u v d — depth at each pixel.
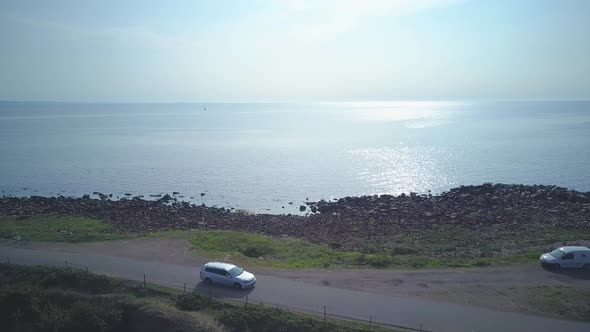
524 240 41.19
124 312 24.28
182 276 29.02
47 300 26.06
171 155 121.81
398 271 30.14
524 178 84.19
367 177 88.81
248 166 103.81
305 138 165.50
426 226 50.75
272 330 22.17
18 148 135.12
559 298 25.17
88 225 47.38
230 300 25.11
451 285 27.42
